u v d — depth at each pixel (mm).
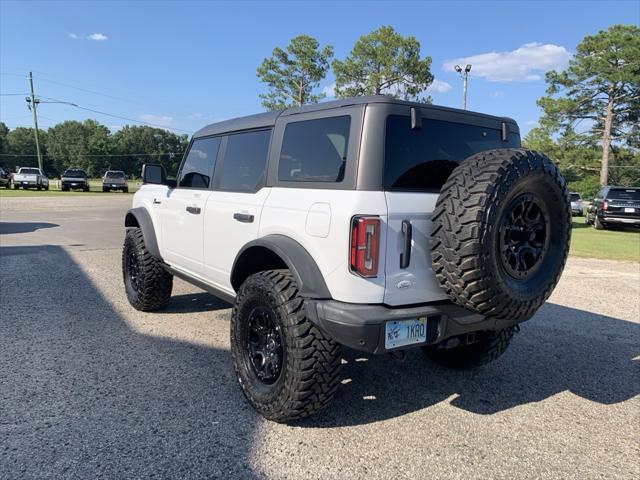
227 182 3895
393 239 2688
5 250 9305
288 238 3004
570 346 4715
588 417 3277
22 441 2732
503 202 2539
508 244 2645
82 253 9086
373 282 2648
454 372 4004
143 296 5168
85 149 106062
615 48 37469
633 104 38312
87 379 3574
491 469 2635
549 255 2908
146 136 111000
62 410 3100
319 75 37594
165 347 4281
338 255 2654
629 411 3381
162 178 4770
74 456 2605
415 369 4043
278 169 3293
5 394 3299
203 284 4211
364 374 3904
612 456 2801
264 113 3680
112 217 16828
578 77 38656
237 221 3535
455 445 2869
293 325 2791
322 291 2738
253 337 3199
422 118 2945
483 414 3279
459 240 2529
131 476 2453
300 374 2785
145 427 2928
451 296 2703
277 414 2924
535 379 3904
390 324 2646
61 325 4812
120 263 8156
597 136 41250
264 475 2506
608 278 8234
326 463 2631
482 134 3299
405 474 2559
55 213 18219
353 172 2705
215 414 3115
